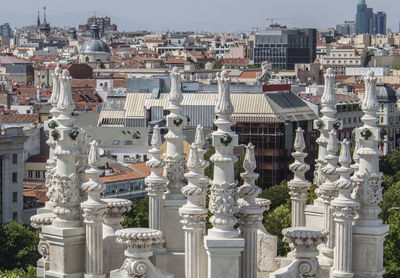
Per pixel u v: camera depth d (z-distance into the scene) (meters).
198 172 66.12
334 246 71.31
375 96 68.75
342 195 67.50
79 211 67.38
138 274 64.88
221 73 63.97
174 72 71.62
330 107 77.00
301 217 77.56
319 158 76.88
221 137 63.69
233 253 63.53
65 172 67.12
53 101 71.56
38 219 69.75
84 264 67.25
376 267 67.56
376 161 68.38
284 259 70.06
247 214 65.44
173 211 70.25
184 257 68.81
